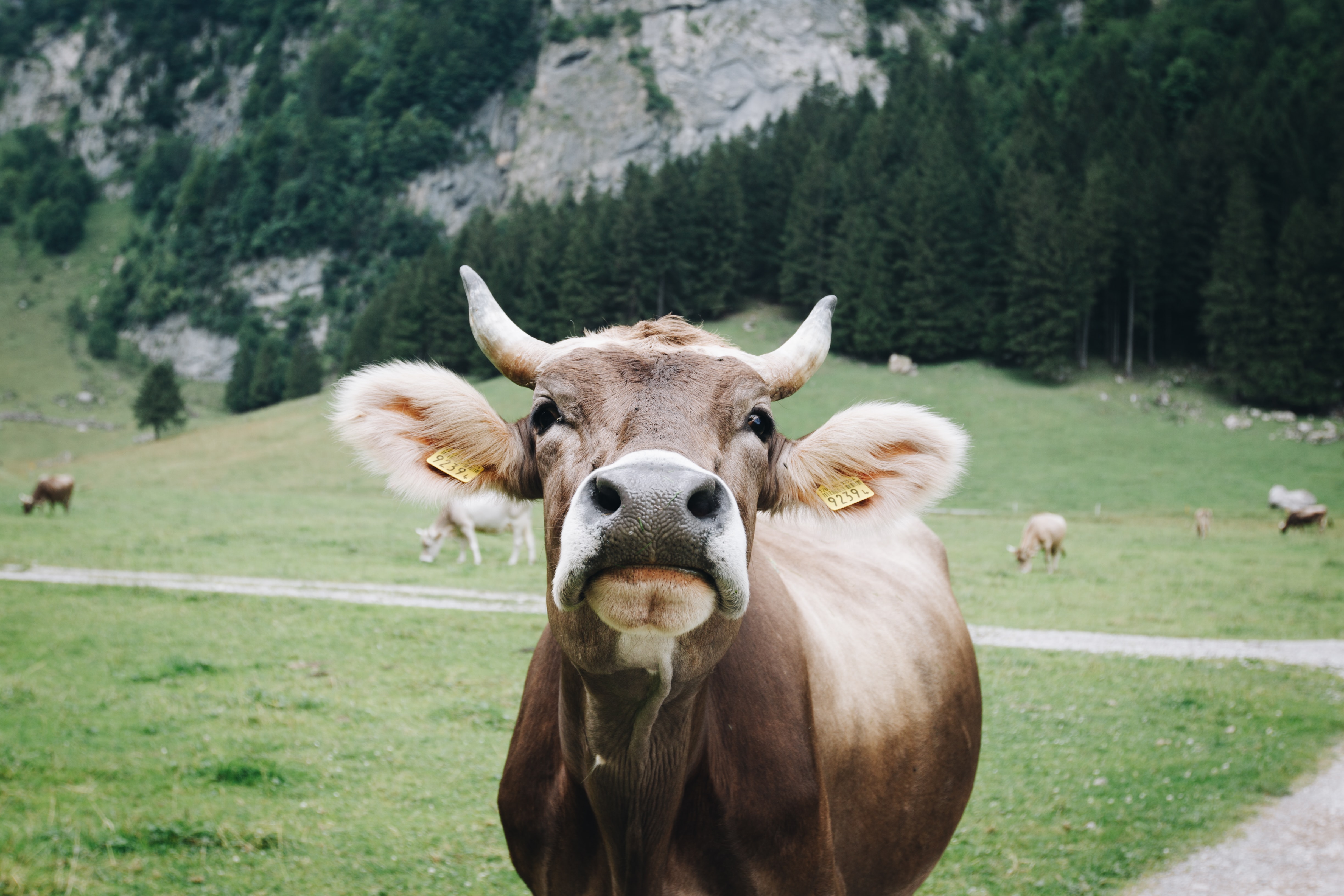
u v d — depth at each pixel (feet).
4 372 504.84
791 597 13.56
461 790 25.89
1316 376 238.27
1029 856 22.76
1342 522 146.51
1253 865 22.67
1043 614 58.90
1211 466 198.49
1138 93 379.55
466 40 654.53
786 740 11.34
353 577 66.69
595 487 8.31
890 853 14.26
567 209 386.11
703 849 10.71
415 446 11.40
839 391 253.65
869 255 296.51
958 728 16.42
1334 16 442.09
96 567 66.03
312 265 595.47
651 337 10.78
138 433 418.31
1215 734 33.19
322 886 20.13
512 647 44.16
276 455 233.14
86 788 24.89
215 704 33.22
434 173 615.57
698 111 609.83
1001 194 307.78
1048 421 232.73
